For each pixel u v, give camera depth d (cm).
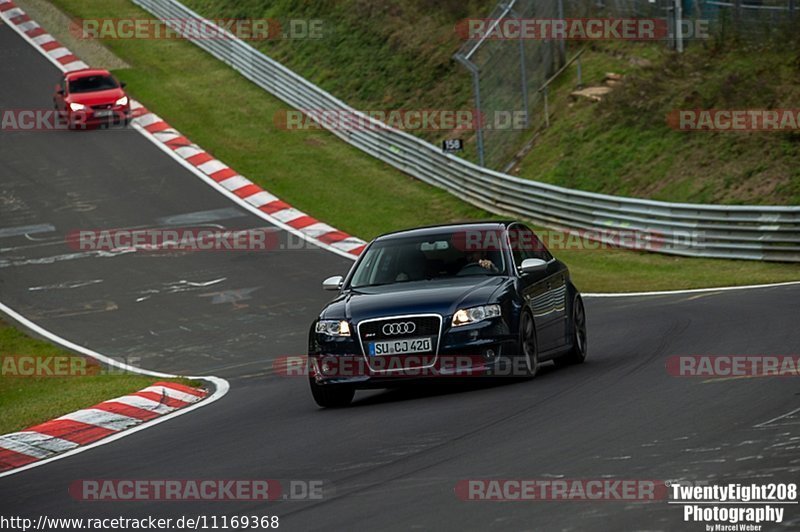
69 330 7494
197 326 7325
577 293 4509
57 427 4119
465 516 2125
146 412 4391
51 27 17075
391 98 13525
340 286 4078
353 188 11531
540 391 3584
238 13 16938
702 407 3014
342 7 15712
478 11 14075
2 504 2803
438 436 2972
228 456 3080
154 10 17488
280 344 6600
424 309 3666
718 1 11225
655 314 6006
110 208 10775
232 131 13250
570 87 11850
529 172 10881
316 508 2322
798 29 10462
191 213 10575
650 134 10344
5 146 12775
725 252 8400
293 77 13900
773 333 4522
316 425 3444
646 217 8981
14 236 10138
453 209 10862
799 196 8762
